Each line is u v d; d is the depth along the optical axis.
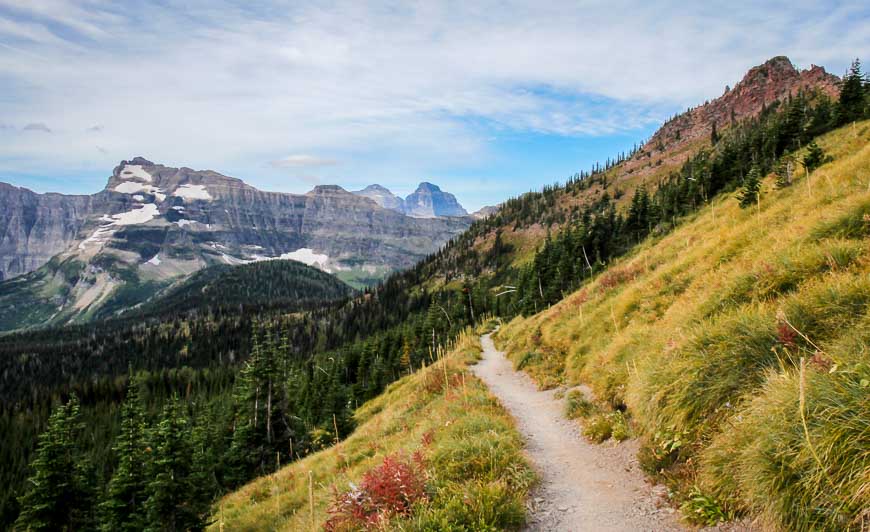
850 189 12.84
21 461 84.69
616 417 10.32
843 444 4.26
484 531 6.07
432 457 8.77
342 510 7.69
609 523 6.30
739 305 9.15
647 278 19.48
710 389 7.14
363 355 85.56
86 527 26.89
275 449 43.41
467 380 20.27
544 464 9.09
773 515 4.73
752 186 26.77
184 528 24.33
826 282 7.43
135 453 27.64
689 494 6.08
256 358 47.00
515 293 80.94
